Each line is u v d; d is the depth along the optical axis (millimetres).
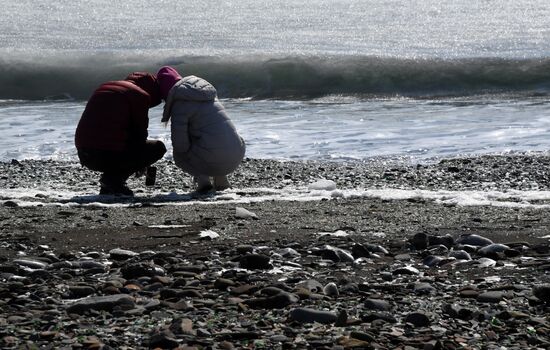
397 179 27172
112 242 17500
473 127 36594
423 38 64938
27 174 28812
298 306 12492
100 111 23938
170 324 11469
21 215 20875
